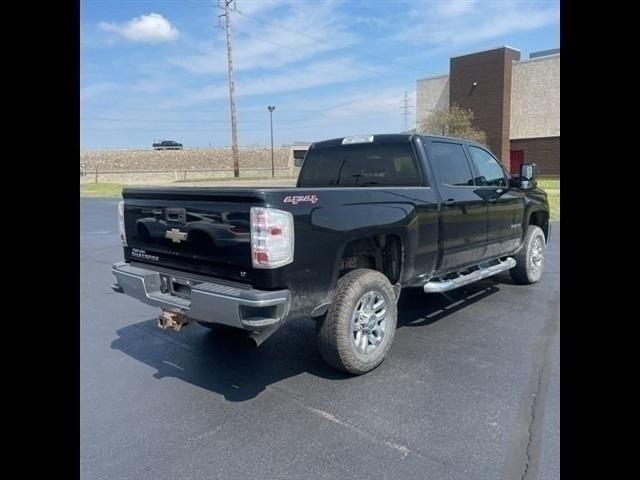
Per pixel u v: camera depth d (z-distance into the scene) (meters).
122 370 4.62
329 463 3.12
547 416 3.59
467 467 3.05
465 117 38.78
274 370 4.60
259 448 3.31
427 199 5.13
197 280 4.14
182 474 3.05
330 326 4.23
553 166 38.66
